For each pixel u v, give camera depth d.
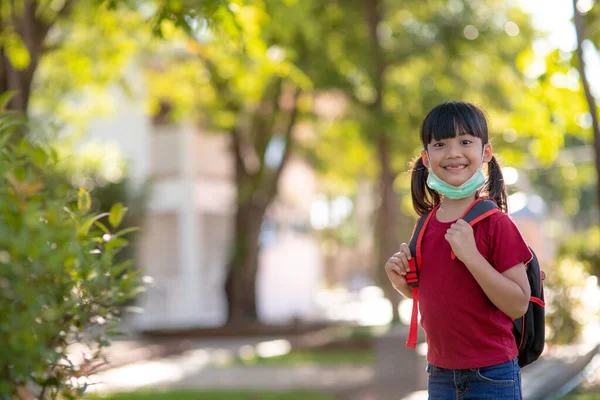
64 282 3.82
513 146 17.00
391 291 18.02
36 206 3.54
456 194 3.66
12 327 3.40
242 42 6.94
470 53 20.16
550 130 9.38
